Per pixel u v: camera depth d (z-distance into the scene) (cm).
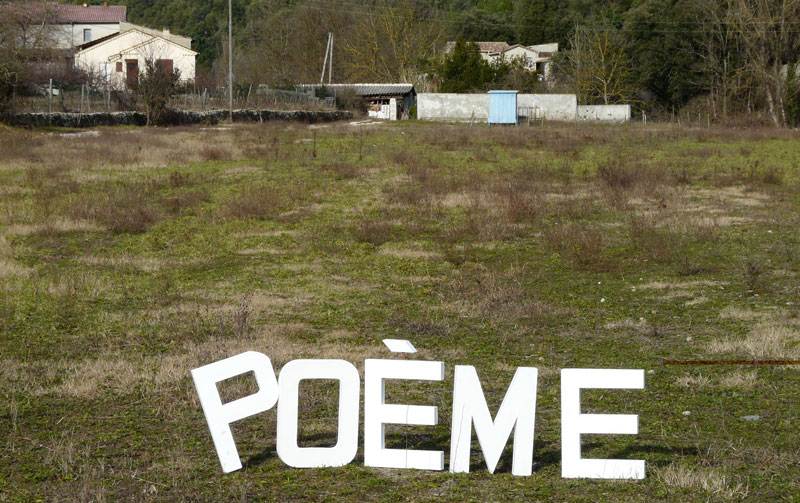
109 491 553
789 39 5400
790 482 564
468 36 9569
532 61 8525
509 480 571
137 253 1543
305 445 645
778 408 732
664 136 3919
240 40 9788
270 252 1566
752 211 1916
